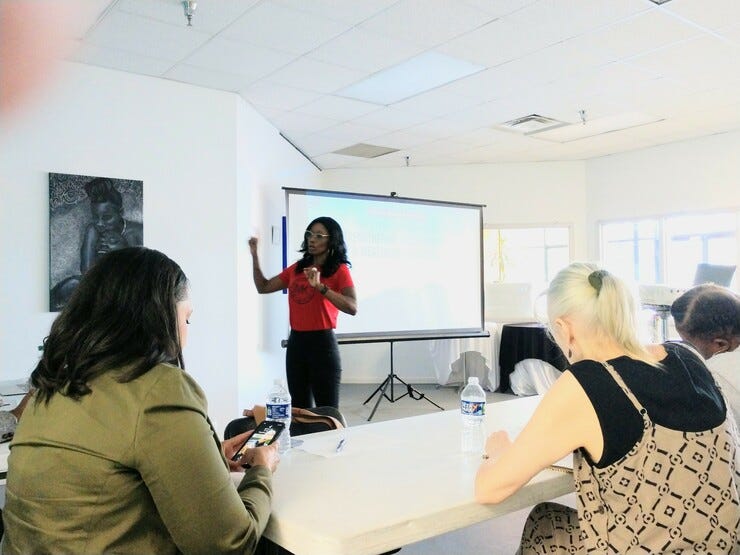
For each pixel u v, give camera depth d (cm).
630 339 125
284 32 319
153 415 96
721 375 180
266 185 494
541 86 421
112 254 109
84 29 306
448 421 199
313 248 330
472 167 683
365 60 362
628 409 114
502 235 687
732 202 554
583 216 668
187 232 388
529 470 117
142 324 103
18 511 98
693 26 323
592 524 118
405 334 526
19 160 331
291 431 199
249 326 439
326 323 326
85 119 352
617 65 381
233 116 413
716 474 114
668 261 603
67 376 99
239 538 100
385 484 133
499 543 251
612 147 611
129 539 96
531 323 625
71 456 95
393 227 525
